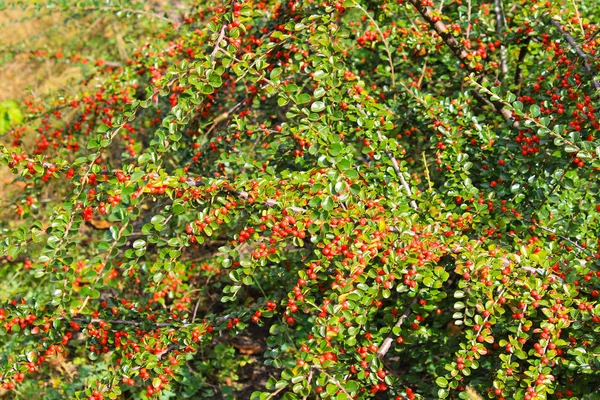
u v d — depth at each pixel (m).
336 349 1.01
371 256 1.01
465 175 1.11
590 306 1.00
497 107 1.21
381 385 1.02
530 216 1.10
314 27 1.10
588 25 1.16
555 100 1.11
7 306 1.10
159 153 1.07
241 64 1.06
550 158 1.10
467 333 1.01
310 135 1.08
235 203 1.05
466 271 1.01
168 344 1.10
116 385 1.06
